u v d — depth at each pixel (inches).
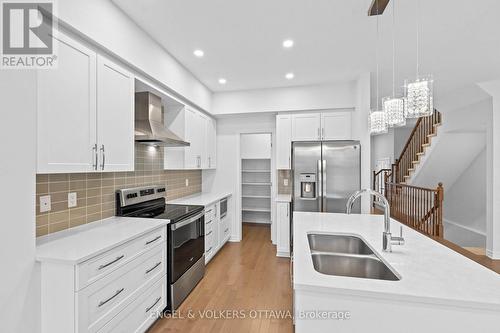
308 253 58.8
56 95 60.1
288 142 161.5
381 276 56.9
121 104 82.4
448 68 128.3
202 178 186.7
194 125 144.4
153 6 78.8
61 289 54.1
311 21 87.7
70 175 76.0
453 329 37.6
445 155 214.8
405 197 199.9
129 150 86.0
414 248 61.6
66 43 62.6
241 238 185.8
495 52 110.5
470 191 226.5
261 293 104.7
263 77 141.6
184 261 100.1
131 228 77.6
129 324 69.3
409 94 68.6
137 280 73.0
